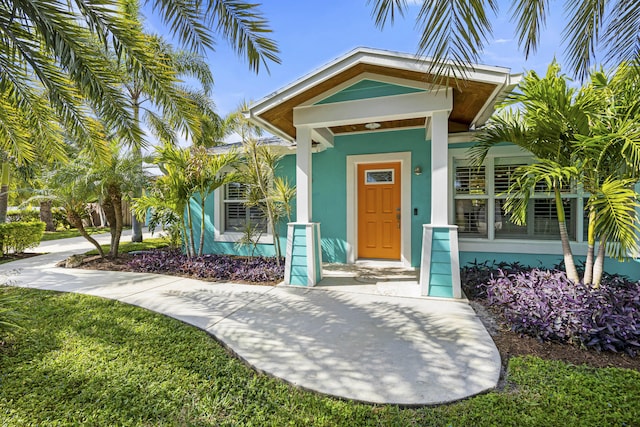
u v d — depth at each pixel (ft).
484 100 16.43
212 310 13.76
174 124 14.70
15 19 9.72
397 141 22.38
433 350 9.93
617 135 10.61
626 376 8.27
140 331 11.52
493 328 11.78
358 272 20.93
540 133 12.84
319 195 24.22
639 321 10.06
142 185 25.48
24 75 12.18
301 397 7.70
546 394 7.57
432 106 15.31
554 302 11.05
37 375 8.60
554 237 18.99
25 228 31.48
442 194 15.35
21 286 18.26
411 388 7.95
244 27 11.32
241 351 9.94
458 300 14.88
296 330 11.56
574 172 11.67
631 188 12.51
